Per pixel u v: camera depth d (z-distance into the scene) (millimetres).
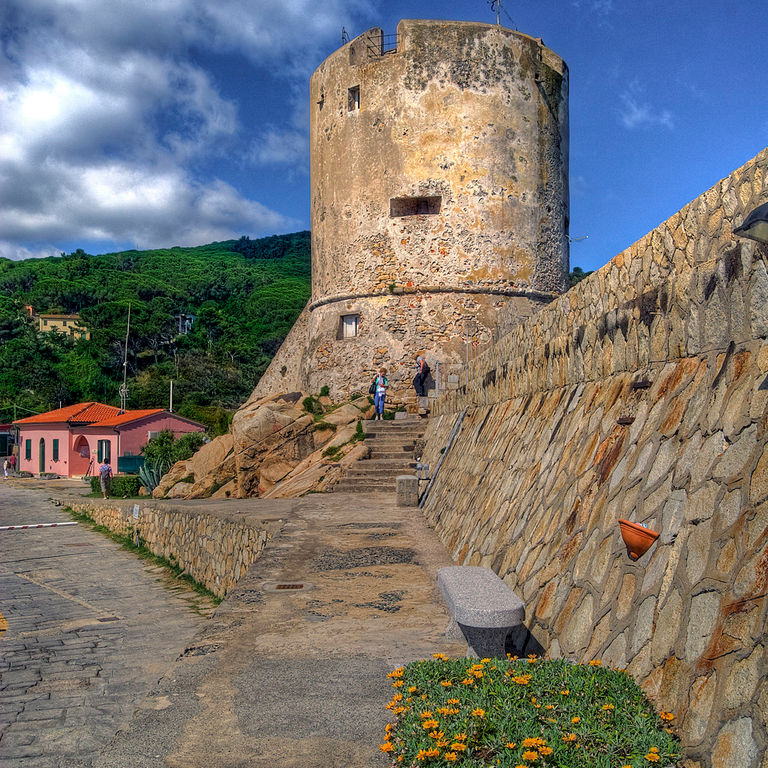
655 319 4836
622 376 5438
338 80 24375
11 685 9273
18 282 114438
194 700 4117
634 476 4312
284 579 7480
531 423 7762
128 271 117938
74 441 49969
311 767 3246
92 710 8242
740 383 3498
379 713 3887
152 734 3633
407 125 23250
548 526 5523
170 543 18656
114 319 87562
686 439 3861
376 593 6859
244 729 3688
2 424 67188
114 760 3340
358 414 21562
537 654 4523
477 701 3133
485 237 23078
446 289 22953
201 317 85000
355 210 23922
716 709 2637
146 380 69000
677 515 3584
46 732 7512
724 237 3900
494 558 6598
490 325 22844
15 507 32750
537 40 24406
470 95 23156
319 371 24578
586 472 5223
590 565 4406
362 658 4895
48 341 85688
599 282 6070
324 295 25047
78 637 11875
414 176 23188
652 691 3133
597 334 6059
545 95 24328
